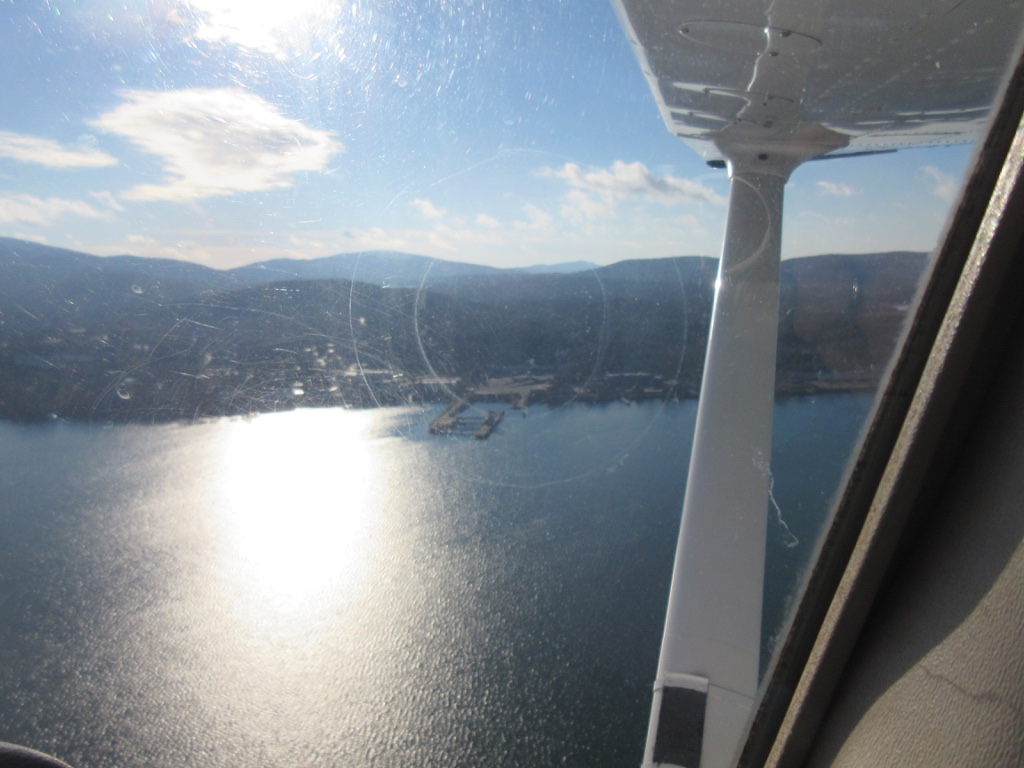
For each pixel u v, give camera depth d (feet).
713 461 12.00
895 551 5.04
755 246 13.20
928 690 4.53
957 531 4.70
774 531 11.98
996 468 4.51
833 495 6.35
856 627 5.26
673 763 8.45
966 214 5.25
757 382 12.57
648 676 15.15
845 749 5.21
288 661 15.07
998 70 8.93
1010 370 4.55
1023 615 4.06
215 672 14.47
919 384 4.96
